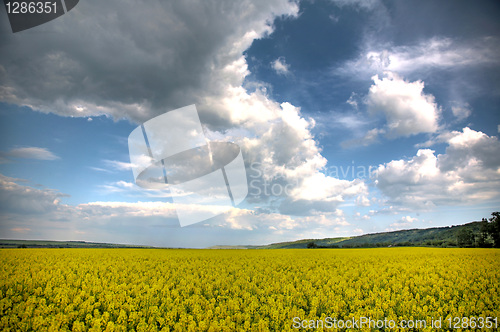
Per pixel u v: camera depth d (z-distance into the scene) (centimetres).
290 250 4100
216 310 1080
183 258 2767
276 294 1362
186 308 1180
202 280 1628
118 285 1423
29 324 934
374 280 1599
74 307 1145
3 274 1642
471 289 1409
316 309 1161
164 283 1572
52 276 1638
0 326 928
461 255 2953
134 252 3416
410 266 2105
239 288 1423
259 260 2616
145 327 938
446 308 1120
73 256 2764
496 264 2189
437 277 1686
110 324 920
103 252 3291
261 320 953
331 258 2762
